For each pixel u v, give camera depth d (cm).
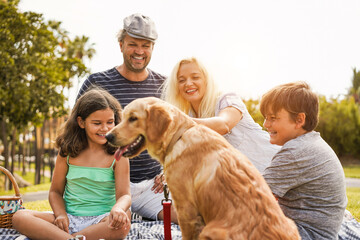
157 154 271
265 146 414
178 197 254
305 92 294
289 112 294
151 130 262
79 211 365
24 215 342
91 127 360
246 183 232
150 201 449
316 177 279
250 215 222
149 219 460
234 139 408
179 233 372
